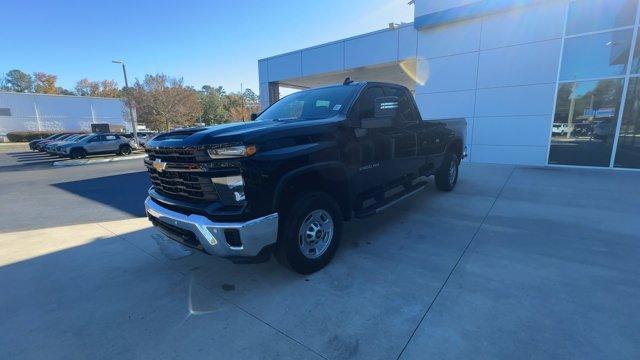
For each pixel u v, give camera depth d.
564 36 9.59
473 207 5.75
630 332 2.39
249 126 3.19
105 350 2.39
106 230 5.23
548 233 4.45
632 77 8.89
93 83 86.88
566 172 9.09
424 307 2.77
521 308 2.71
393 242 4.22
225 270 3.60
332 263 3.64
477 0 10.57
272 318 2.70
